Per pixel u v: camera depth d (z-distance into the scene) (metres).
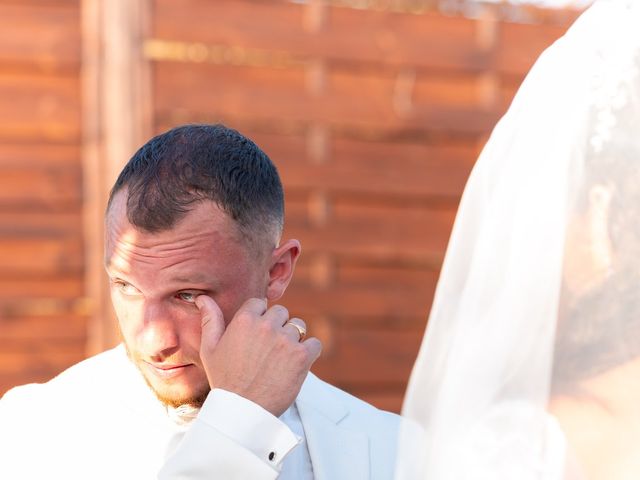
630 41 2.49
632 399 2.25
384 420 3.72
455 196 7.93
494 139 2.63
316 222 7.75
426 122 7.84
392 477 3.52
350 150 7.79
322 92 7.70
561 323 2.34
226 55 7.55
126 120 7.32
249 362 2.96
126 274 3.04
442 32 7.82
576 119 2.44
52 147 7.32
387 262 7.88
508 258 2.45
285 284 3.34
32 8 7.24
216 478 2.85
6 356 7.27
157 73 7.43
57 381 3.63
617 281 2.33
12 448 3.39
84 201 7.36
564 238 2.37
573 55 2.54
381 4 7.74
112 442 3.40
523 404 2.30
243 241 3.11
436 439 2.39
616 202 2.37
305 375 2.99
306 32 7.64
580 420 2.25
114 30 7.31
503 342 2.37
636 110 2.43
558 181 2.41
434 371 2.56
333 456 3.50
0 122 7.23
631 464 2.18
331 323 7.78
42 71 7.29
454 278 2.61
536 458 2.23
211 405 2.91
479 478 2.25
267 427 2.90
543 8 7.91
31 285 7.30
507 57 7.90
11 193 7.26
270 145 7.66
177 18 7.43
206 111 7.52
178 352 3.10
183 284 3.03
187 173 3.04
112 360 3.66
